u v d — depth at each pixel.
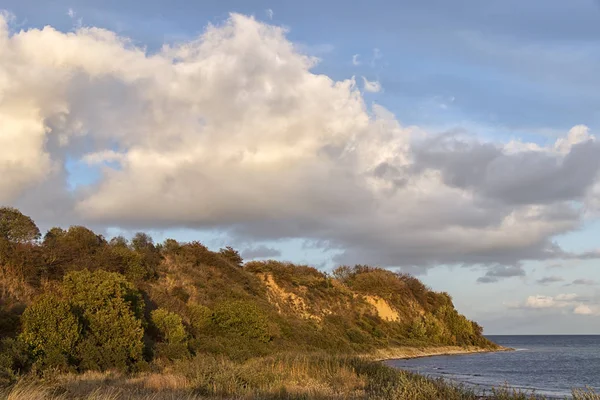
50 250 37.94
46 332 25.41
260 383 21.45
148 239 55.97
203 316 42.41
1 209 38.16
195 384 19.86
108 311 29.00
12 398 12.65
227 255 72.88
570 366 61.72
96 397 14.27
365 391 21.88
